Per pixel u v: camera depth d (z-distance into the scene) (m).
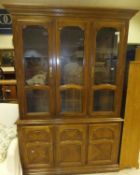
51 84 2.08
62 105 2.18
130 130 2.31
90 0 2.22
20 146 2.20
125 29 2.02
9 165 1.80
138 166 2.48
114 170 2.43
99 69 2.14
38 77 2.08
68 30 1.99
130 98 2.20
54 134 2.21
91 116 2.23
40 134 2.20
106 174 2.38
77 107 2.22
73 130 2.22
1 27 2.52
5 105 2.30
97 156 2.37
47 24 1.91
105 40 2.08
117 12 1.92
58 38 1.96
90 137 2.28
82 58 2.07
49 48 1.99
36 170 2.31
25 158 2.26
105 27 1.99
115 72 2.15
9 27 2.53
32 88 2.08
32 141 2.21
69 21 1.92
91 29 1.97
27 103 2.13
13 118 2.32
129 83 2.15
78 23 1.94
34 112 2.16
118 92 2.19
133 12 1.94
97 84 2.16
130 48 2.44
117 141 2.35
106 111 2.25
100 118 2.24
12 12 1.83
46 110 2.19
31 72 2.06
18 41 1.92
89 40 2.00
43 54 2.03
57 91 2.11
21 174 2.16
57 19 1.91
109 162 2.42
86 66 2.07
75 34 2.01
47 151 2.27
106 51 2.11
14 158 1.86
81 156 2.34
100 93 2.21
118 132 2.31
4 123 2.32
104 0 2.24
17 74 2.01
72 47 2.04
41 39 1.99
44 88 2.09
